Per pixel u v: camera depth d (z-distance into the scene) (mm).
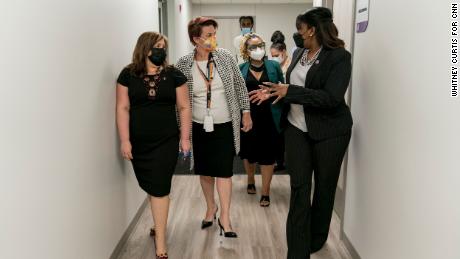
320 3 3408
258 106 3141
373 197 2012
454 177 1245
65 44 1612
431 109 1390
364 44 2154
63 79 1589
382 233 1882
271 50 4156
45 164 1427
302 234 2131
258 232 2816
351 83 2393
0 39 1150
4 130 1169
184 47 7051
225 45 9555
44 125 1419
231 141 2590
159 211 2324
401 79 1648
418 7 1492
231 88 2521
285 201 3473
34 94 1347
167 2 5676
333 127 2031
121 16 2553
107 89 2213
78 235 1752
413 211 1540
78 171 1750
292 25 9562
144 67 2182
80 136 1775
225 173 2600
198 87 2506
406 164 1599
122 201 2531
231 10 9445
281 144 3256
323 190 2164
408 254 1588
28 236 1308
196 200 3502
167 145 2262
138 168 2307
